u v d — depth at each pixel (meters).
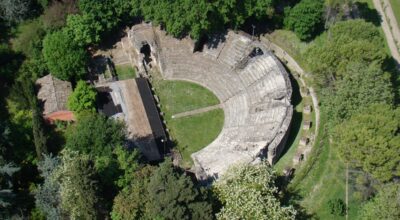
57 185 116.19
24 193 125.94
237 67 145.38
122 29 159.25
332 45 127.38
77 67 144.25
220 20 146.38
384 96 117.50
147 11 146.25
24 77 143.88
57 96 141.62
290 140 129.25
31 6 161.00
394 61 147.00
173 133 138.50
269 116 129.88
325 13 146.62
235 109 140.25
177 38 152.00
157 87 148.50
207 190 107.75
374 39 133.75
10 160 128.38
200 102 144.75
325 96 125.88
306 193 116.31
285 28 152.50
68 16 149.12
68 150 115.62
